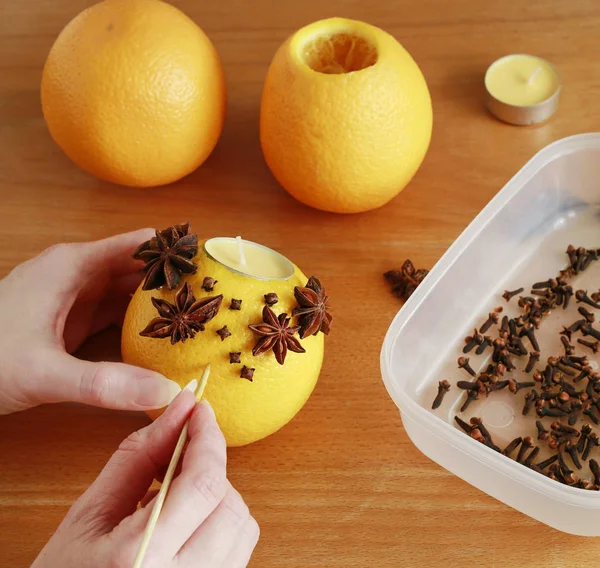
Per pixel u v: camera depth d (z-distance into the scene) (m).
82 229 0.54
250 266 0.42
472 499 0.44
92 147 0.50
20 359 0.43
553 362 0.46
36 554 0.43
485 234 0.49
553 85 0.57
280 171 0.50
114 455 0.38
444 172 0.55
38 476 0.45
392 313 0.50
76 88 0.49
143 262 0.47
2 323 0.44
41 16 0.65
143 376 0.41
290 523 0.44
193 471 0.36
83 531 0.37
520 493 0.41
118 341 0.50
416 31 0.62
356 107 0.47
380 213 0.54
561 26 0.61
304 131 0.48
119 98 0.49
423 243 0.52
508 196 0.49
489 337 0.48
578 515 0.40
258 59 0.61
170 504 0.36
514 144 0.56
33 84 0.61
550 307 0.49
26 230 0.54
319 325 0.42
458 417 0.46
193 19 0.64
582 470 0.44
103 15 0.49
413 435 0.44
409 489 0.44
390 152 0.49
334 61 0.52
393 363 0.45
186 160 0.52
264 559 0.43
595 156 0.50
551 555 0.42
